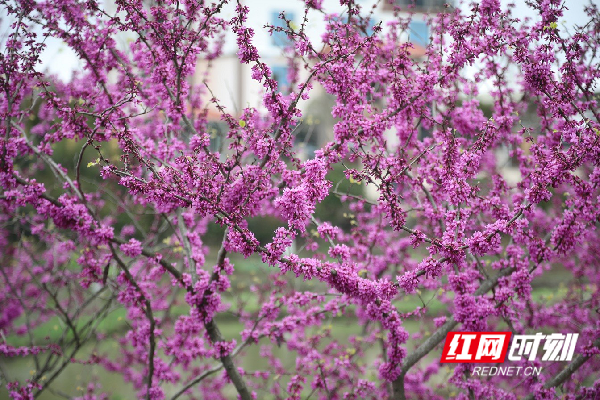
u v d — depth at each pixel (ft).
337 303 17.61
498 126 16.14
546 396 15.38
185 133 19.26
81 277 16.79
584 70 15.84
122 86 17.19
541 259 13.94
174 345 17.54
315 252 19.48
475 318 14.32
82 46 15.55
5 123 16.03
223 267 15.34
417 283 12.35
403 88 14.53
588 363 19.45
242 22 13.03
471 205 14.94
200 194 11.97
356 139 14.06
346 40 14.57
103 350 28.45
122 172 12.00
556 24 12.62
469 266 16.53
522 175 17.15
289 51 19.88
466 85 17.92
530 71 13.28
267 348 23.57
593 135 12.37
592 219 12.90
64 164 34.27
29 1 14.30
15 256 24.52
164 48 14.79
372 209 19.21
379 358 19.53
